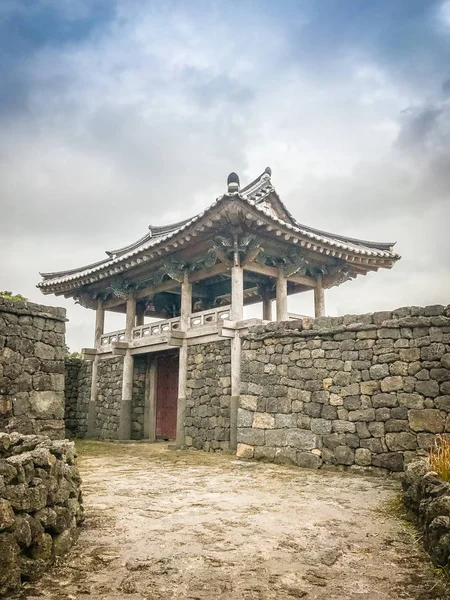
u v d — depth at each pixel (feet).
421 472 18.10
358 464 29.01
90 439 57.67
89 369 62.34
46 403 29.73
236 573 12.47
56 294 62.39
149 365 57.88
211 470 29.99
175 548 14.30
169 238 43.57
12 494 11.96
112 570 12.62
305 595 11.23
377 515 18.33
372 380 29.68
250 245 42.88
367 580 12.13
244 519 17.56
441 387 27.32
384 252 50.80
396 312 29.68
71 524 14.85
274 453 33.32
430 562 13.37
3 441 14.47
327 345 32.14
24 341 29.37
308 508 19.38
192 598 11.02
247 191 54.65
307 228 57.31
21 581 11.67
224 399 41.45
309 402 32.14
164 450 42.98
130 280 56.44
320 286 52.90
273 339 35.17
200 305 62.95
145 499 20.97
